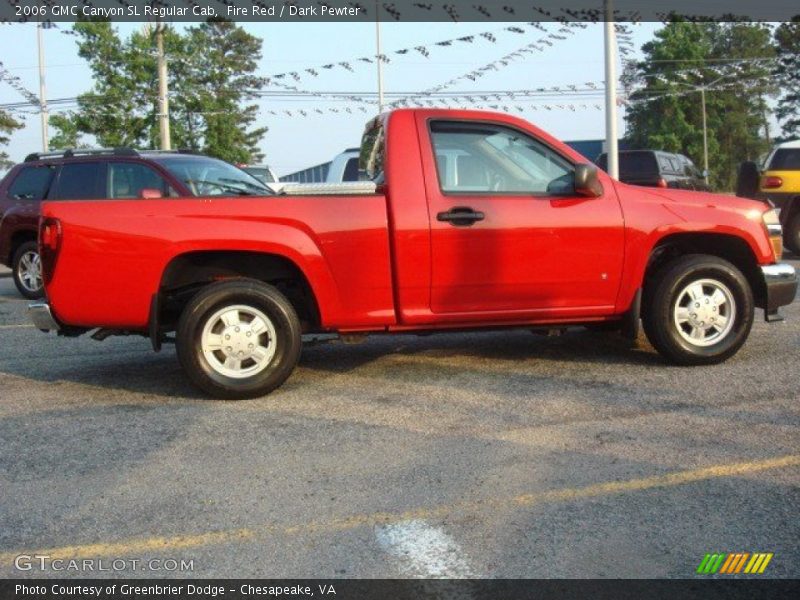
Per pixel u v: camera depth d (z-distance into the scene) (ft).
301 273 18.76
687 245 21.34
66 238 17.53
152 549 11.25
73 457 14.89
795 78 163.94
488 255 18.76
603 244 19.34
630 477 13.41
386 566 10.69
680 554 10.84
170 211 17.80
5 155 159.12
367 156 22.11
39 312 18.03
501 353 22.67
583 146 150.20
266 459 14.60
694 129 212.02
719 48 212.84
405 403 17.94
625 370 20.36
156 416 17.37
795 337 23.76
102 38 95.66
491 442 15.24
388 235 18.43
